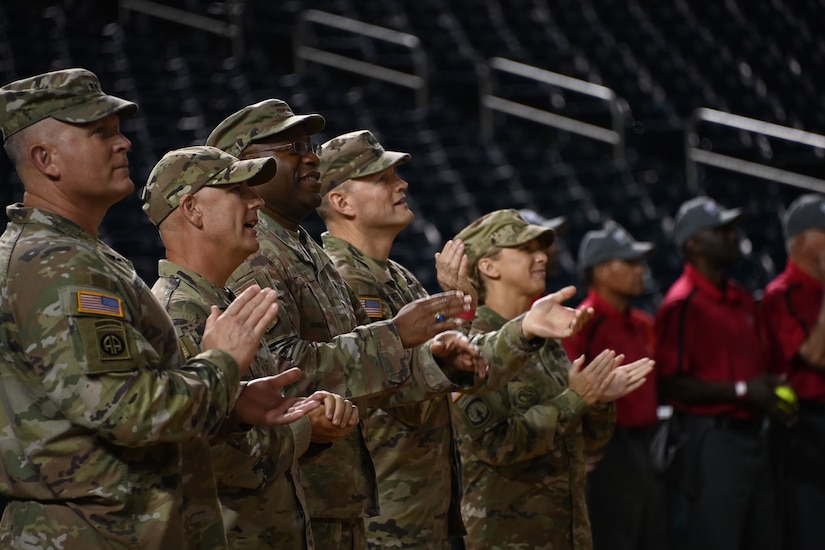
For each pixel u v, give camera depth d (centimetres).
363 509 773
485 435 953
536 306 852
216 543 623
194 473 619
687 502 1357
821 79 3516
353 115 3033
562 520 982
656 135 3020
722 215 1359
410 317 740
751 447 1347
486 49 3481
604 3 3766
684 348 1349
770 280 2467
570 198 2762
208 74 3080
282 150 783
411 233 2525
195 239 693
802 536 1411
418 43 3152
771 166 3033
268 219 782
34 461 562
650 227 2678
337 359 718
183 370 575
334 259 889
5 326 562
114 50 3141
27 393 563
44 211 588
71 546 558
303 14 3291
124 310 568
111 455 566
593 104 3225
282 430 681
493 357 853
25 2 3241
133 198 2525
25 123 591
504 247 1022
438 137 2998
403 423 851
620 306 1341
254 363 687
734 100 3356
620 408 1302
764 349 1448
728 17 3722
